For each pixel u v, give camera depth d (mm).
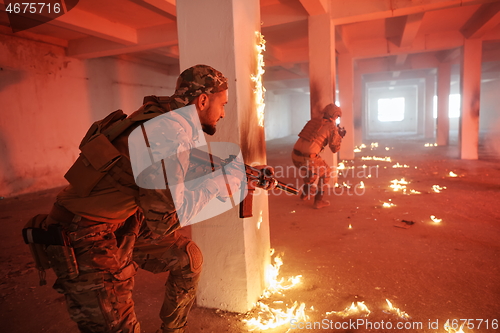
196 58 2121
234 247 2219
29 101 7113
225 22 2037
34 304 2533
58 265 1258
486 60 11836
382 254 3188
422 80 20484
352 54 9828
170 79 11586
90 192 1287
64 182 7883
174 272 1660
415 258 3064
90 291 1275
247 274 2230
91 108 8531
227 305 2299
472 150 9211
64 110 7855
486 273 2711
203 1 2070
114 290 1327
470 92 8992
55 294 2695
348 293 2490
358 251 3287
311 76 6332
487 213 4355
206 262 2307
